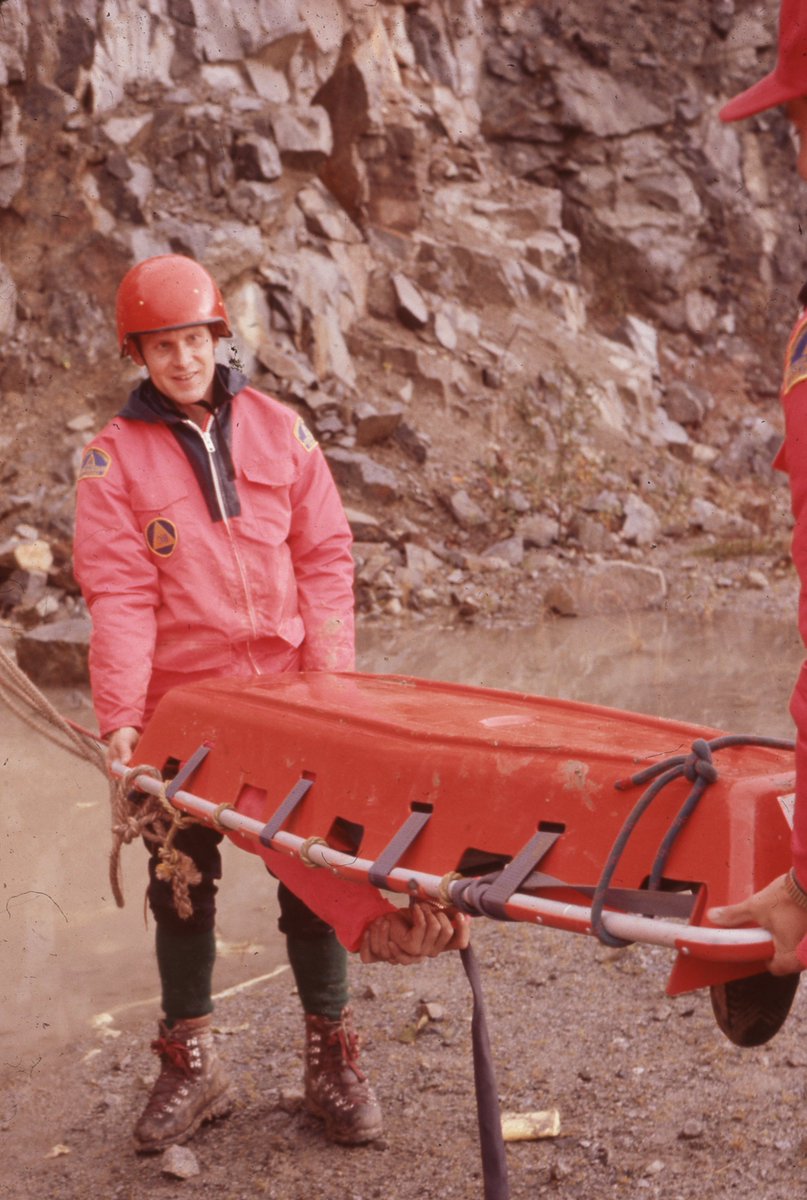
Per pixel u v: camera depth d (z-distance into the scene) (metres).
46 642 7.71
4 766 6.11
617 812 2.03
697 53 15.66
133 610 3.09
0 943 4.30
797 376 1.72
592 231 15.18
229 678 3.04
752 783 1.93
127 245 11.30
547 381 13.06
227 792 2.70
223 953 4.25
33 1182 2.98
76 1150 3.11
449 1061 3.45
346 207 13.52
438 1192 2.87
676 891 2.02
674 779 1.97
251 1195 2.90
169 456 3.13
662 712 6.84
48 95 11.38
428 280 13.55
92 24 11.51
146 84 12.02
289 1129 3.17
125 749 3.01
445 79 14.73
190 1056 3.16
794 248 15.79
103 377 10.85
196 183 12.00
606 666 8.04
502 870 2.07
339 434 11.58
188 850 3.09
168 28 12.10
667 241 15.27
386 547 10.59
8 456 10.15
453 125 14.75
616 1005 3.70
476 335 13.30
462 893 2.07
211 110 12.12
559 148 15.23
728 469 14.00
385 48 13.92
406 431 11.90
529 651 8.51
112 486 3.11
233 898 4.73
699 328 15.28
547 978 3.90
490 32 15.19
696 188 15.56
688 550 11.84
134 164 11.66
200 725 2.83
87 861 4.98
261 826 2.53
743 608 9.86
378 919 2.44
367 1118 3.07
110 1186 2.96
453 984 3.91
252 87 12.52
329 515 3.33
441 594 10.13
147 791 2.86
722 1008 2.03
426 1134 3.11
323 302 12.23
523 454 12.20
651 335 14.97
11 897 4.65
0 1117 3.25
